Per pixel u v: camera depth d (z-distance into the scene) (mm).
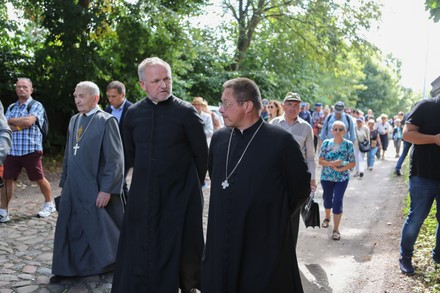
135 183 3311
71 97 11219
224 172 2482
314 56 19609
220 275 2377
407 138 3877
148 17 11031
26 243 4848
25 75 11148
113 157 3926
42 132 5961
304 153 4582
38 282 3805
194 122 3328
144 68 3262
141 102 3453
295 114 4555
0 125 3230
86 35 10562
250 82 2490
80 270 3822
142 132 3314
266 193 2371
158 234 3238
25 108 5789
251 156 2420
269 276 2320
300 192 2496
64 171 4121
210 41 19062
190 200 3350
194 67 17750
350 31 18375
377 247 5180
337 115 8203
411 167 4062
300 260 4770
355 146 10602
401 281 4012
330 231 5902
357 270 4418
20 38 11703
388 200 7992
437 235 4172
